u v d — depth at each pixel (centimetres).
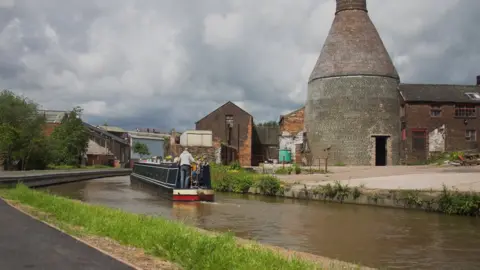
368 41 4681
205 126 6588
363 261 957
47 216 1209
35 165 5409
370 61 4584
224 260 684
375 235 1257
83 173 4462
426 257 994
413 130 4488
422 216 1625
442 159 4012
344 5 4844
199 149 5394
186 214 1684
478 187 1786
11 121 5084
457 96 4594
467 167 3061
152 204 2047
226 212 1753
